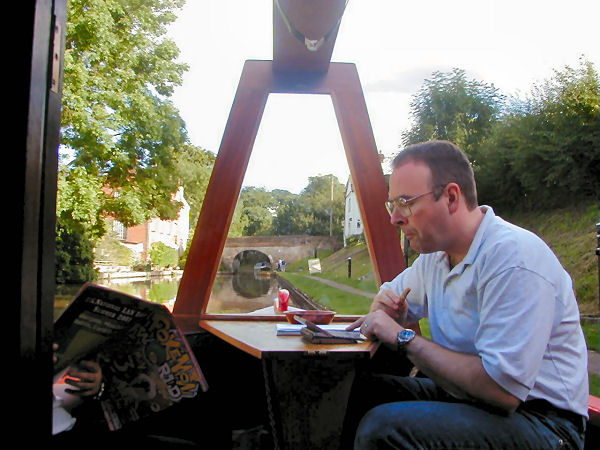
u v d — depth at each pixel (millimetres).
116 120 14078
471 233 1386
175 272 6430
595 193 13523
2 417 590
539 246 1275
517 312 1198
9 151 591
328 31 1942
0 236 589
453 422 1204
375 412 1281
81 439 1166
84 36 13352
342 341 1438
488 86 16781
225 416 2162
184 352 1208
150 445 1540
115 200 15562
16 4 593
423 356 1322
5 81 592
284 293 2346
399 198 1417
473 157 16469
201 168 18125
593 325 7566
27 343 608
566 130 14023
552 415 1234
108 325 1180
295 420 1332
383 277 2393
